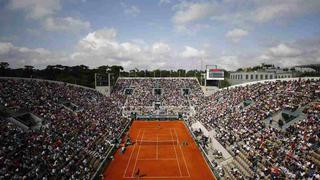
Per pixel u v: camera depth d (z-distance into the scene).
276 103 49.72
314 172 26.34
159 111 86.12
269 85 62.53
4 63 104.56
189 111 86.38
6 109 43.03
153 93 99.69
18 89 54.88
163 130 68.06
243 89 71.06
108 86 94.19
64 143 39.78
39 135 38.38
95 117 61.59
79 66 152.12
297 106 43.91
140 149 49.84
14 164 28.91
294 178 26.88
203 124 61.69
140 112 85.06
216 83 96.94
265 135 39.34
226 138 45.50
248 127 45.31
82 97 73.56
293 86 54.41
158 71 150.75
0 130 34.62
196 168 39.25
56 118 48.81
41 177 29.30
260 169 31.56
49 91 63.50
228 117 55.97
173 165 40.66
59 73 129.12
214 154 43.56
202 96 95.00
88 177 33.16
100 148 44.66
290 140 34.59
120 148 50.31
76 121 52.03
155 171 38.00
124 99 93.50
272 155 32.81
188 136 61.00
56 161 33.47
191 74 146.50
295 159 29.95
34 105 49.91
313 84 51.12
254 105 54.50
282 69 109.56
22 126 39.88
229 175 34.16
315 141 31.86
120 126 65.25
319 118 36.75
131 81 110.31
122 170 38.34
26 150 32.72
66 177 31.58
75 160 36.88
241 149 39.22
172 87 104.88
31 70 118.69
